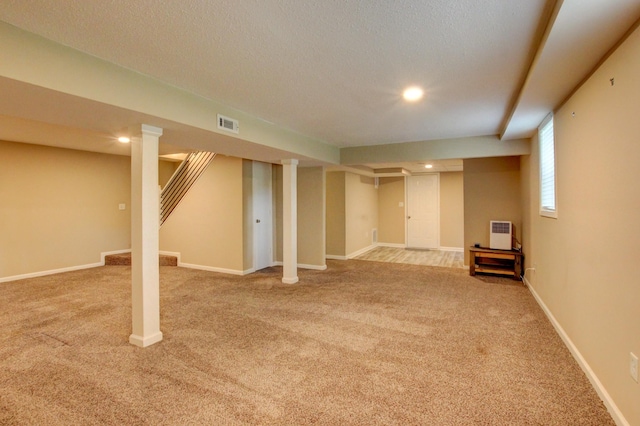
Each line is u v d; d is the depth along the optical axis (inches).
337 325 123.2
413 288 175.9
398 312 137.3
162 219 254.2
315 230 231.9
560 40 65.3
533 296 157.9
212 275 209.6
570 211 99.5
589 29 61.1
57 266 213.9
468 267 226.8
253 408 73.6
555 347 103.2
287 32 68.1
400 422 68.7
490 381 84.1
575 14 56.2
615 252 69.9
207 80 94.7
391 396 78.0
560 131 108.7
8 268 192.7
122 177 251.8
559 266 112.1
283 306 146.0
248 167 217.8
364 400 76.5
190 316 133.3
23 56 67.1
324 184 231.3
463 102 114.9
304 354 99.8
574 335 96.4
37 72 69.1
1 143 190.1
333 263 253.6
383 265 244.1
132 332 111.4
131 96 87.4
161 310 140.7
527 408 73.0
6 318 130.5
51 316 133.0
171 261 238.1
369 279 198.2
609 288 72.8
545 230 132.8
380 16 62.1
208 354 100.0
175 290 173.3
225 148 150.2
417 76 91.8
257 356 98.7
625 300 65.6
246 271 214.7
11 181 194.1
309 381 84.7
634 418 61.6
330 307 144.4
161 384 83.4
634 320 62.0
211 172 221.9
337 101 113.7
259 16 61.9
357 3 57.8
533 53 77.6
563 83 88.7
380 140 185.0
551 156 124.2
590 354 83.7
